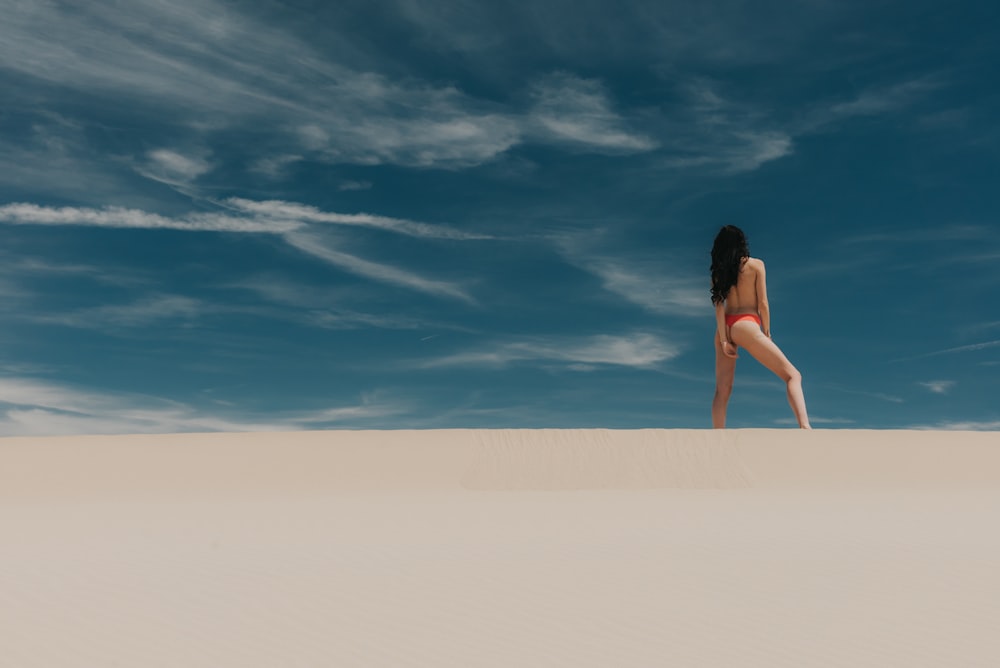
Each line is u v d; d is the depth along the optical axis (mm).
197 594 4594
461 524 6918
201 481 9945
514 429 11453
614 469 10477
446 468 10469
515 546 5891
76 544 6039
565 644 3764
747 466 10570
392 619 4125
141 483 9828
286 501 8578
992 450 11438
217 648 3723
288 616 4184
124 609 4312
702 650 3682
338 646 3746
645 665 3508
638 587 4711
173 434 11844
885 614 4180
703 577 4938
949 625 4000
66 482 9844
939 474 10477
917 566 5211
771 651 3662
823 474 10438
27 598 4523
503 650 3689
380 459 10727
